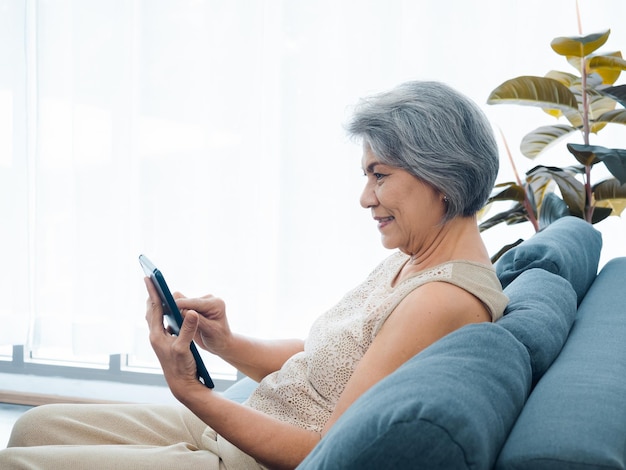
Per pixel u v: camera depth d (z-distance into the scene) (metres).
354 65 3.16
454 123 1.36
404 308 1.32
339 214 3.24
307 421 1.47
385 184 1.40
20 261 3.55
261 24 3.26
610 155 2.35
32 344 3.58
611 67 2.56
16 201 3.52
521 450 0.91
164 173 3.38
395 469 0.86
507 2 3.06
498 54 3.10
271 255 3.38
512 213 2.75
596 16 3.03
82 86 3.39
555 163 3.10
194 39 3.33
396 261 1.62
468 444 0.84
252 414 1.38
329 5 3.18
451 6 3.10
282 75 3.21
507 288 1.70
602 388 1.07
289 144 3.22
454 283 1.33
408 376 0.97
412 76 3.17
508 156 3.00
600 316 1.59
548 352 1.29
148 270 1.47
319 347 1.47
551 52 3.08
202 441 1.60
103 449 1.48
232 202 3.33
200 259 3.38
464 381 0.96
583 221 2.33
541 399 1.06
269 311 3.38
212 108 3.31
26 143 3.52
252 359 1.81
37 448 1.47
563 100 2.57
